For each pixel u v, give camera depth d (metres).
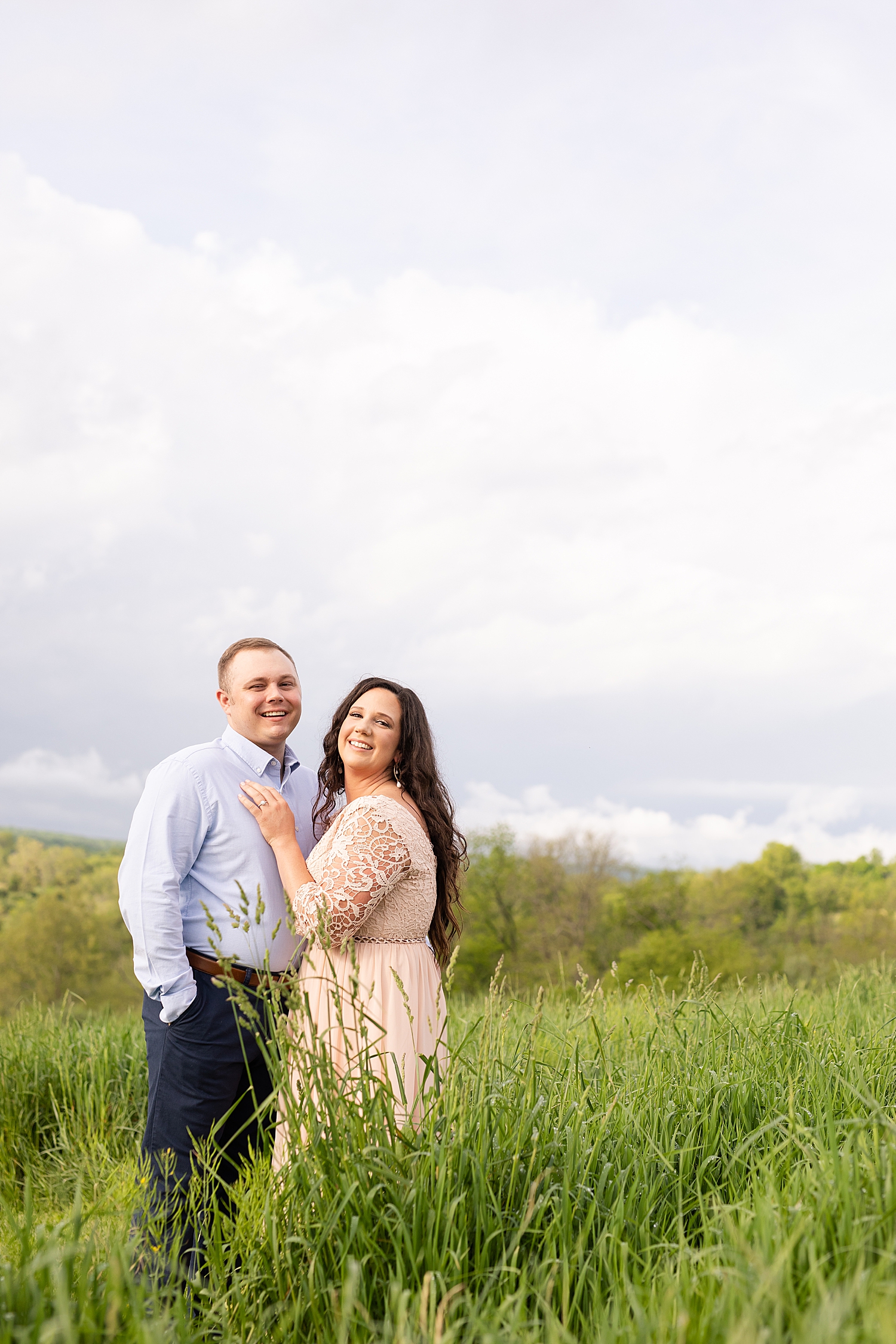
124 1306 1.82
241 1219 2.38
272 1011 2.55
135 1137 4.48
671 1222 2.31
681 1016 3.59
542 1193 2.27
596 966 41.75
